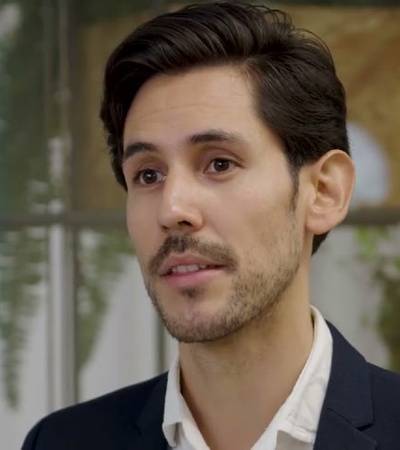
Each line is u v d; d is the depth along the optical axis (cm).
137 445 297
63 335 771
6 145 785
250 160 264
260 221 263
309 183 277
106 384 763
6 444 778
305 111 273
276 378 273
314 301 723
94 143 765
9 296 782
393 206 726
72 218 770
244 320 262
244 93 267
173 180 263
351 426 270
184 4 740
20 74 781
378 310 723
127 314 756
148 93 272
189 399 285
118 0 758
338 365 280
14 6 781
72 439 310
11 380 779
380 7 732
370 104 730
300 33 282
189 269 262
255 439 274
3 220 785
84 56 768
